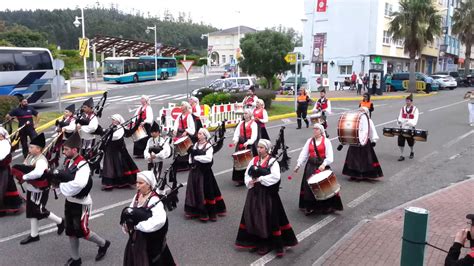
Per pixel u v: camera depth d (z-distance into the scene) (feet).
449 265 13.37
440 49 179.73
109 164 30.60
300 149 45.42
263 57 125.39
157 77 169.17
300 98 59.93
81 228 18.81
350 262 19.36
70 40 335.06
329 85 141.18
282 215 20.81
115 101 95.40
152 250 15.23
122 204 28.04
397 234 22.44
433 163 39.22
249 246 20.98
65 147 18.25
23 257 20.45
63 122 34.37
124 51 192.13
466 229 13.73
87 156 25.05
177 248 21.50
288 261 20.29
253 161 20.71
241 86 105.81
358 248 20.83
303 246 21.93
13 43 142.20
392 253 20.17
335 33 138.82
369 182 33.14
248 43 126.31
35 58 79.77
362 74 123.85
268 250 20.75
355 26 135.44
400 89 127.24
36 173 20.99
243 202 28.58
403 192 30.58
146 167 37.27
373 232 22.77
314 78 142.82
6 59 75.41
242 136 33.06
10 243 22.02
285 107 81.25
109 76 149.59
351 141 31.73
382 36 136.05
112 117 30.99
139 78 157.58
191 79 181.16
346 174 33.60
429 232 22.29
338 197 25.89
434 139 51.03
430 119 68.03
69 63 171.94
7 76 75.51
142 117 39.63
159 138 29.81
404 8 120.26
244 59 130.00
